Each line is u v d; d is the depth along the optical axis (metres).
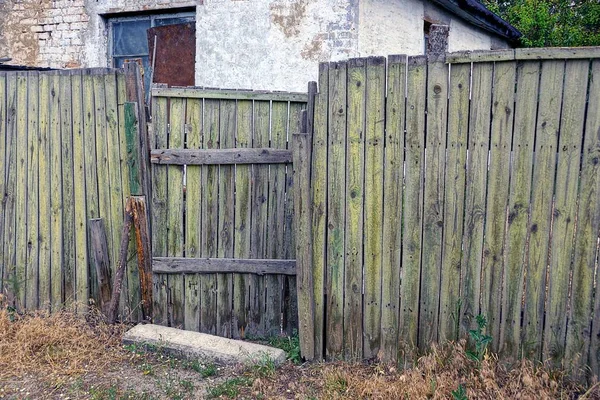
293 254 3.82
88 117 4.07
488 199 3.04
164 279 3.99
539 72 2.87
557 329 2.94
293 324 3.88
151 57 6.84
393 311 3.30
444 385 2.89
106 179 4.08
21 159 4.27
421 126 3.14
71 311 4.21
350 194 3.32
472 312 3.13
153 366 3.54
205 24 6.48
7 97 4.26
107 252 4.14
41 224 4.28
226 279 3.93
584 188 2.82
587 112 2.79
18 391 3.27
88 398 3.17
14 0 7.59
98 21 7.15
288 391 3.18
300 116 3.39
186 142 3.88
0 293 4.39
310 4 5.94
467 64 3.02
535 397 2.73
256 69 6.27
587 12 13.69
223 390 3.18
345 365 3.36
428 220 3.18
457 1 7.75
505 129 2.97
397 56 3.15
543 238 2.94
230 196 3.86
